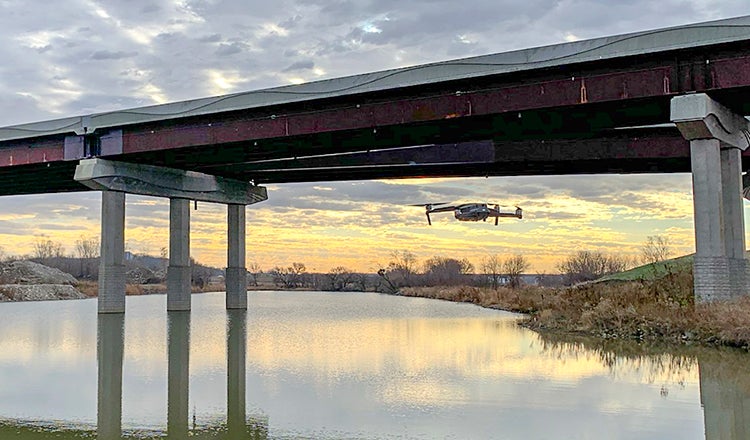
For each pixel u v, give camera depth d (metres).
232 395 21.78
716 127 34.81
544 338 37.53
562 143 51.44
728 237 37.06
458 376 24.70
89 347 34.50
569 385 22.66
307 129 45.81
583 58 35.41
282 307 76.38
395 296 124.25
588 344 34.06
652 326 35.84
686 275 44.53
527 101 38.19
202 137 50.19
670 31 33.31
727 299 34.25
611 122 42.25
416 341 36.78
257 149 52.53
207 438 16.73
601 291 49.06
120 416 19.12
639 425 17.16
